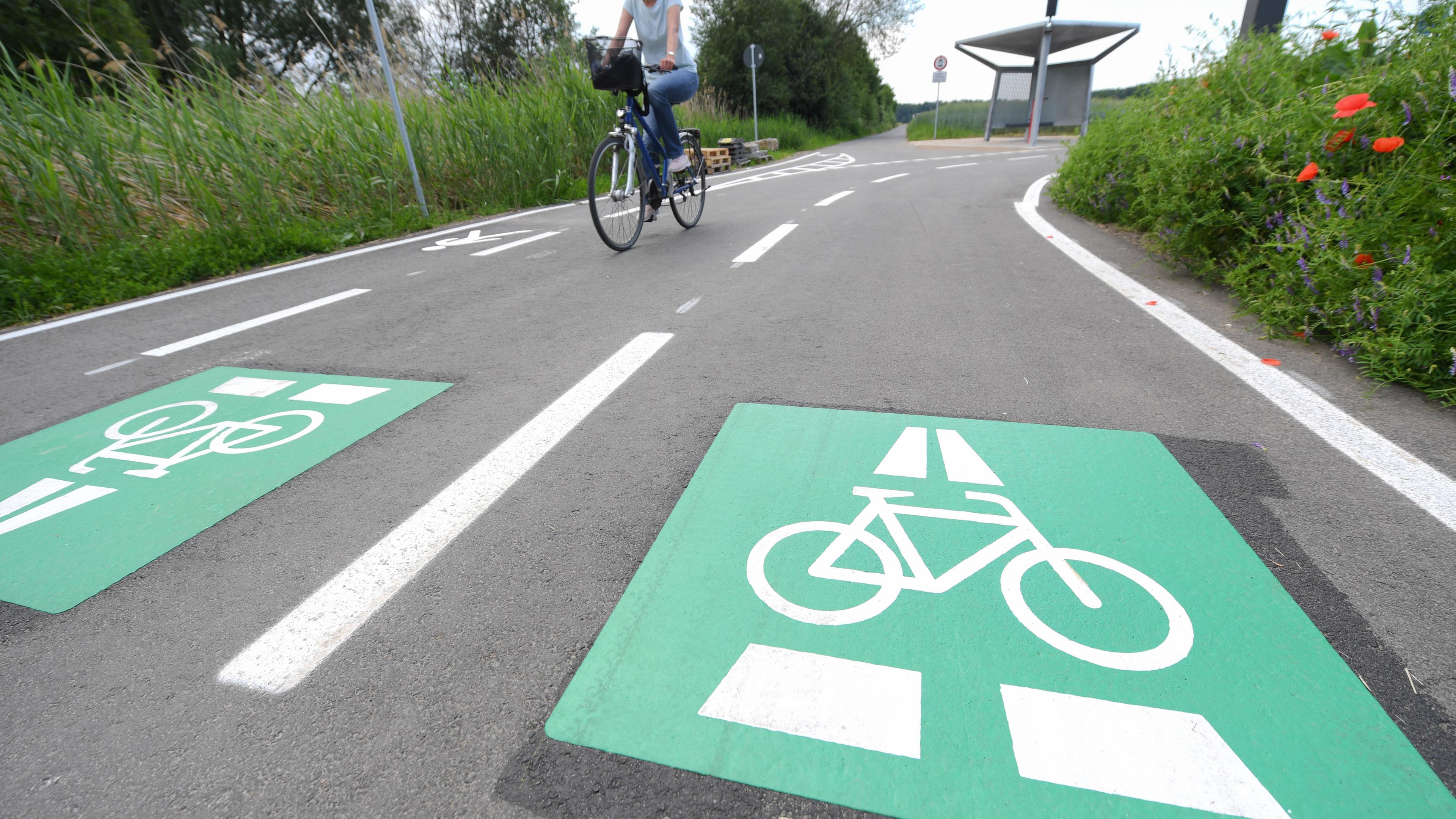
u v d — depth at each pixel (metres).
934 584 1.71
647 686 1.47
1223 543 1.84
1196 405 2.65
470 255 6.25
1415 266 2.79
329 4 20.75
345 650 1.61
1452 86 3.18
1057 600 1.65
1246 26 6.37
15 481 2.46
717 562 1.84
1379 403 2.62
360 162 7.87
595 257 5.91
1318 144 3.71
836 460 2.33
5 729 1.44
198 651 1.63
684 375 3.17
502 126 9.52
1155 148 5.23
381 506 2.21
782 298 4.39
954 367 3.12
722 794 1.24
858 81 45.31
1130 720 1.34
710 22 30.02
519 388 3.12
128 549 2.04
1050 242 5.85
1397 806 1.18
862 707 1.39
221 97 7.54
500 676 1.51
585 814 1.22
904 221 7.21
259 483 2.38
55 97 6.16
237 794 1.28
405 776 1.30
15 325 4.60
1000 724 1.34
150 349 3.91
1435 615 1.57
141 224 6.43
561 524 2.05
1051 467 2.23
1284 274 3.40
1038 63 23.83
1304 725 1.32
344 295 4.96
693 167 6.96
